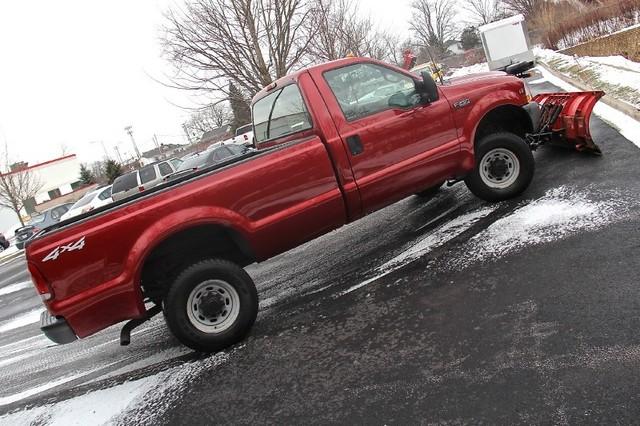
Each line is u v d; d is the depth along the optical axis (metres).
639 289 3.32
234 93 13.03
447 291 4.10
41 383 4.83
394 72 5.00
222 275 4.12
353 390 3.18
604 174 5.45
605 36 19.84
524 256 4.24
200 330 4.10
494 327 3.41
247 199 4.19
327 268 5.54
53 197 53.78
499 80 5.38
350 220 4.78
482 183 5.41
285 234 4.40
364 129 4.64
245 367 3.86
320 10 13.69
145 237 3.87
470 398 2.81
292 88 4.84
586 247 4.05
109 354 5.10
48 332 3.78
